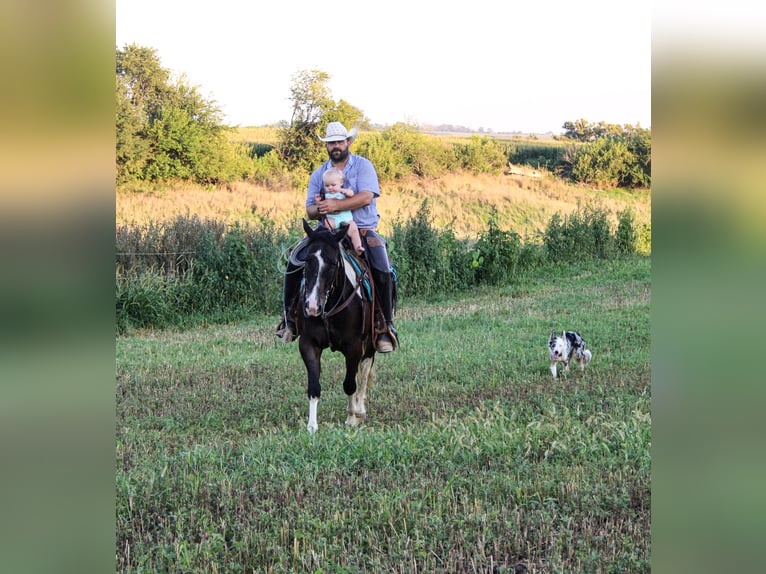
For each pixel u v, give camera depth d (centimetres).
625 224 2438
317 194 798
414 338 1284
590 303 1641
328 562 464
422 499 546
